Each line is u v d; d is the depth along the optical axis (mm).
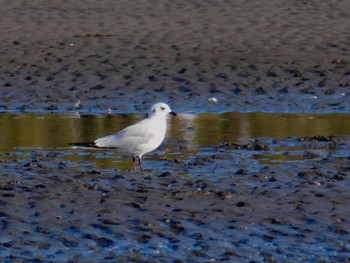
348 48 23781
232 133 17062
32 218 11898
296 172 14062
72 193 12891
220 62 22656
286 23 26438
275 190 13031
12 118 18703
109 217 11914
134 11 28203
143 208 12250
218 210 12180
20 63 22844
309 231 11445
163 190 13047
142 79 21516
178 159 15055
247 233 11422
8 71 22281
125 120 18406
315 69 22047
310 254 10727
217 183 13414
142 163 14875
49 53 23594
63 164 14742
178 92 20688
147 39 24938
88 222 11750
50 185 13250
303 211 12172
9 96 20516
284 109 19422
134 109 19562
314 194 12844
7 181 13469
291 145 16000
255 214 12062
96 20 27125
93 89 21000
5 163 14727
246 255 10703
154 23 26719
